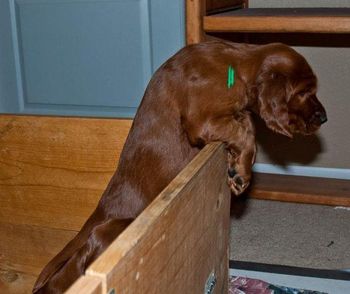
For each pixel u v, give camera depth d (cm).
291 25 164
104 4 163
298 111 129
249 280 169
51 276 134
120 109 171
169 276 89
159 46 163
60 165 155
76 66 171
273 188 233
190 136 128
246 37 234
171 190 90
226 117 127
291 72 128
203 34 168
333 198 225
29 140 155
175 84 129
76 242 136
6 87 177
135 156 134
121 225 127
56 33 169
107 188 138
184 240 96
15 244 166
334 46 235
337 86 239
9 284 169
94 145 151
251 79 128
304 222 220
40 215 161
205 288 116
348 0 231
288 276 173
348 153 246
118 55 167
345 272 174
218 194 120
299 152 250
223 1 198
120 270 68
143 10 161
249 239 207
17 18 170
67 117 151
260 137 251
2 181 161
